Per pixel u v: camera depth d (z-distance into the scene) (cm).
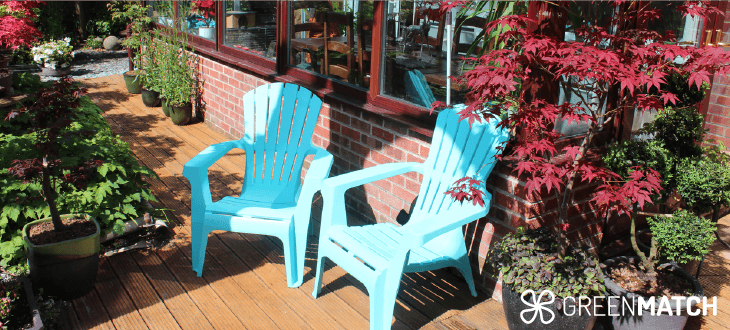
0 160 307
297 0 407
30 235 260
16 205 290
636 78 185
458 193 233
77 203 303
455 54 288
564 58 192
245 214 284
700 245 248
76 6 1088
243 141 331
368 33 344
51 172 254
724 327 264
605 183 227
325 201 263
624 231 321
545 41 201
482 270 288
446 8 227
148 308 266
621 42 220
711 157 293
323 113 396
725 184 261
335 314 266
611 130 298
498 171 270
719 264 328
